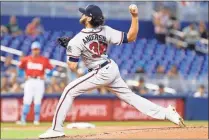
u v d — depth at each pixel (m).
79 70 42.31
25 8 61.25
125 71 54.94
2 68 51.44
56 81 43.50
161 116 22.19
